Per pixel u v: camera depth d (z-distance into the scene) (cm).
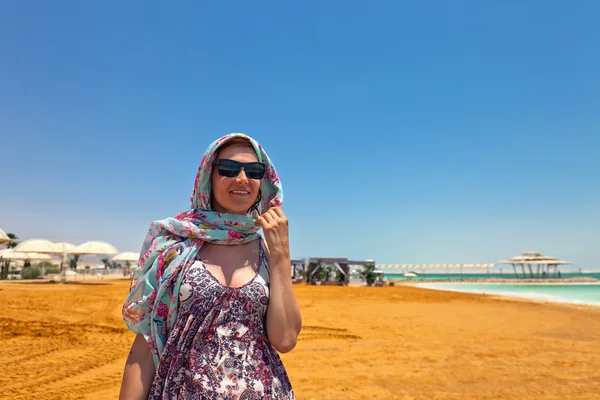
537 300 2702
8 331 1028
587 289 5128
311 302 2111
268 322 168
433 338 1090
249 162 186
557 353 915
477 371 750
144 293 168
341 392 611
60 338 969
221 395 151
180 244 171
